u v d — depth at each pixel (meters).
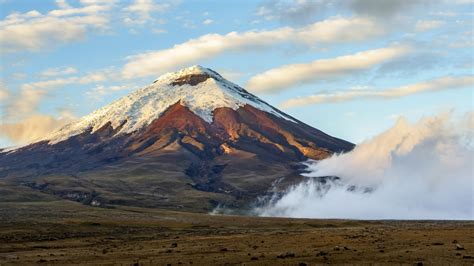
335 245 81.19
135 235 132.00
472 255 64.19
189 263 66.56
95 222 163.25
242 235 119.19
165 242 103.62
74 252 86.94
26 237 119.88
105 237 124.06
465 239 82.88
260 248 82.62
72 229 144.12
